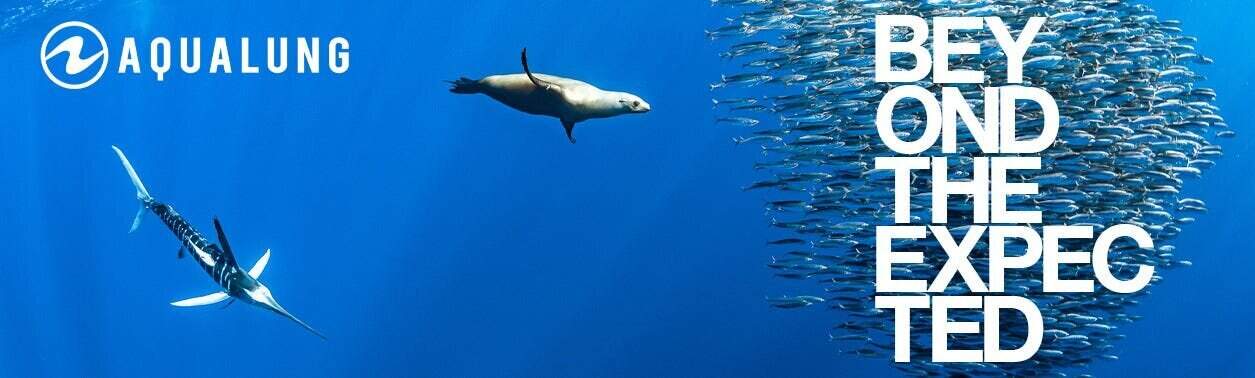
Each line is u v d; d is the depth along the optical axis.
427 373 28.34
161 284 29.44
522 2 28.80
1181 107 9.58
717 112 30.97
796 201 10.01
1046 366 10.02
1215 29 26.02
